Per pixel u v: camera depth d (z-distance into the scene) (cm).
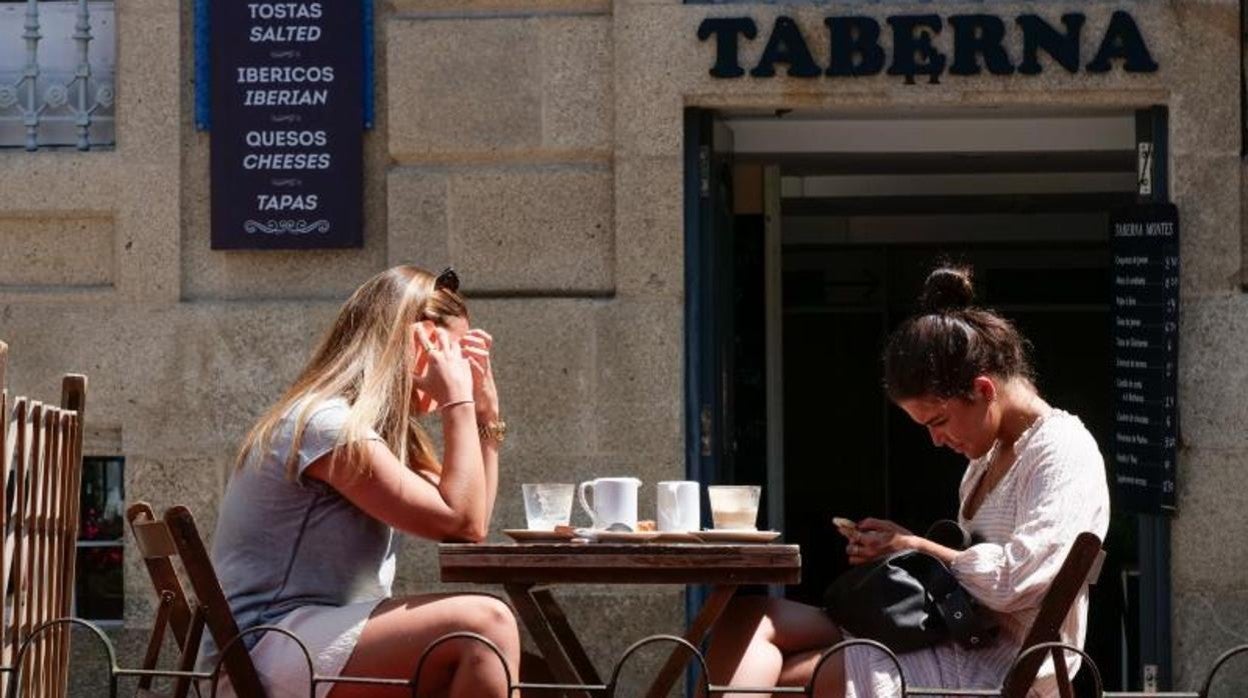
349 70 957
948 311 572
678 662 530
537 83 952
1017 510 556
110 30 989
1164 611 937
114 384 963
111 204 966
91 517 984
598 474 943
